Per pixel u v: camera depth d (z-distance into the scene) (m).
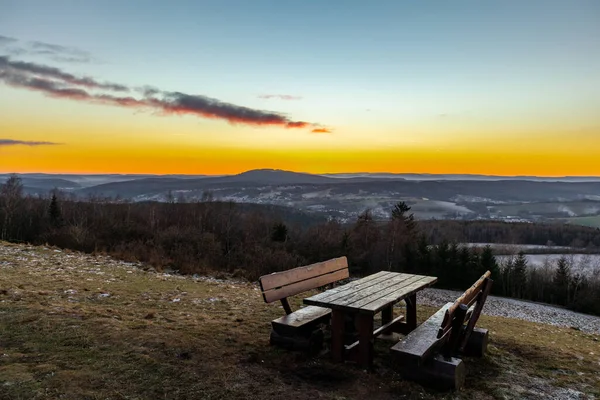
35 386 4.03
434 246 50.75
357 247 48.72
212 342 5.58
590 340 9.86
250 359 5.07
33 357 4.71
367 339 5.03
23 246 15.61
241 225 47.66
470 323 5.49
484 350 6.03
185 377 4.47
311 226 50.88
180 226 42.97
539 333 9.44
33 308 6.45
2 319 5.87
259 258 33.56
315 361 5.18
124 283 10.41
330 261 7.08
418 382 4.75
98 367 4.55
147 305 8.03
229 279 18.34
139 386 4.21
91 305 7.43
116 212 47.84
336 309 5.00
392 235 49.53
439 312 6.26
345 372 4.90
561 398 4.84
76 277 10.35
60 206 46.78
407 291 5.61
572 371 5.81
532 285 46.34
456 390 4.63
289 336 5.49
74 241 27.92
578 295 39.81
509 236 70.88
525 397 4.75
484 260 47.31
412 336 5.12
